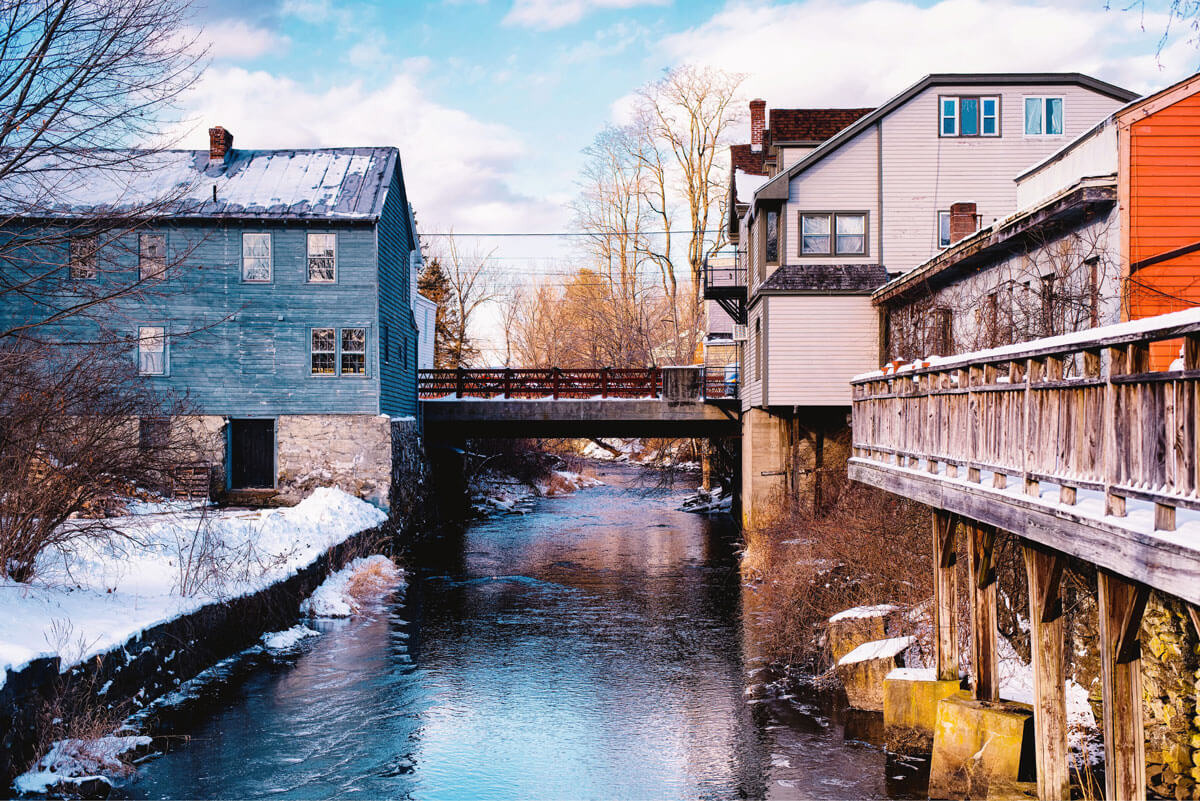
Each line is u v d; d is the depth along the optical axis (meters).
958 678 11.84
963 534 13.98
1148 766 9.66
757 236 26.45
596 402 32.91
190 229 27.52
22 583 12.88
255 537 19.25
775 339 24.81
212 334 27.77
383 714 13.41
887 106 25.12
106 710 11.50
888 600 16.00
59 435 14.02
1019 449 8.07
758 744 12.29
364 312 28.11
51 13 10.99
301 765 11.41
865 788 10.77
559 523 37.25
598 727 13.00
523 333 75.06
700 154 49.22
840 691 14.52
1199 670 9.16
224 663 15.30
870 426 14.20
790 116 28.77
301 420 27.86
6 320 24.42
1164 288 13.13
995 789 9.61
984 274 18.72
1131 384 5.98
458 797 10.55
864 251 25.22
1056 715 8.26
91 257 12.80
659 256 52.03
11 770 9.40
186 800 10.13
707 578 24.38
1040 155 25.11
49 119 11.06
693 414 32.56
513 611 20.53
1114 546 6.06
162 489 21.70
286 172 29.69
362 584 21.62
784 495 26.09
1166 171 13.28
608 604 21.27
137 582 14.96
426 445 34.66
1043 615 8.20
